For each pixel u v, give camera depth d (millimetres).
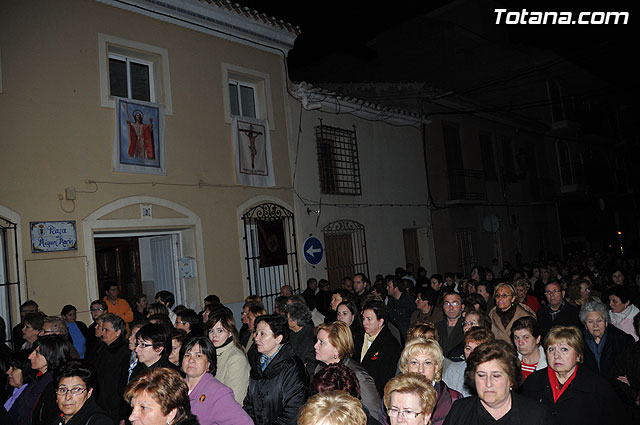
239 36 11367
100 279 10164
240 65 11406
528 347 4695
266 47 12047
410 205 15891
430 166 17094
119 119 9062
